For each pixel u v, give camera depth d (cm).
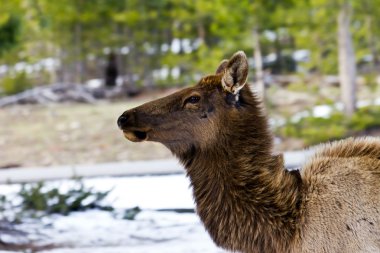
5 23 2419
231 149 801
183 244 1359
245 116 808
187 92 809
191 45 5288
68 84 5150
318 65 4138
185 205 1717
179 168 2438
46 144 3659
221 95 808
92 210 1716
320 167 793
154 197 1834
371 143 794
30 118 4297
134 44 5169
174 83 5284
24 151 3544
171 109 805
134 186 2016
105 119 4156
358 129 3503
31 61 5622
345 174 772
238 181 791
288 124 3572
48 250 1348
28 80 5403
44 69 5769
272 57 5225
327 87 4503
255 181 788
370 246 741
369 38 4103
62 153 3488
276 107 4128
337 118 3556
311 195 775
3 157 3434
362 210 750
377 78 4519
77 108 4606
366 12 3794
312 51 4122
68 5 4966
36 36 5172
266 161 797
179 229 1502
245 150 799
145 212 1673
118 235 1468
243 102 810
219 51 3916
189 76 4991
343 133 3434
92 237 1453
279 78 4747
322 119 3547
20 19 2466
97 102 4909
